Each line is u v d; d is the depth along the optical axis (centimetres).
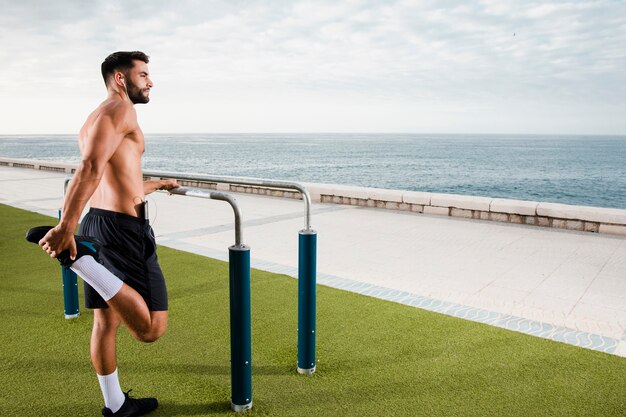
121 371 286
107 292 198
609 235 716
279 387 268
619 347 325
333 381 275
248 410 244
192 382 274
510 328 359
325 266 538
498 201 841
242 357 238
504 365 296
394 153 19175
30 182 1470
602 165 12281
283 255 589
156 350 316
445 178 8131
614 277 500
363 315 384
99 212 212
